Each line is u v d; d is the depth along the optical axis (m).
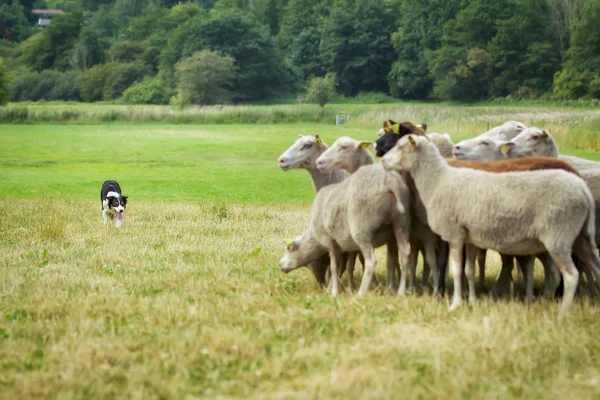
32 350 8.34
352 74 128.25
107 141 54.94
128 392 7.15
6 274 12.27
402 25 126.38
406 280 11.83
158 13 170.88
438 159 10.23
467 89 110.12
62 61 158.88
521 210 9.36
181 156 44.59
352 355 7.92
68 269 12.93
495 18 111.31
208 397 7.06
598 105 86.69
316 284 11.96
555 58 105.06
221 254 14.41
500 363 7.71
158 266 13.20
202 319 9.44
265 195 28.39
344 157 11.75
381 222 10.55
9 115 79.12
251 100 123.44
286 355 7.91
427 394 6.96
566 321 8.98
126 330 9.00
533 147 12.52
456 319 9.31
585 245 9.68
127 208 23.00
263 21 165.38
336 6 139.62
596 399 6.86
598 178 10.80
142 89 125.62
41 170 37.00
